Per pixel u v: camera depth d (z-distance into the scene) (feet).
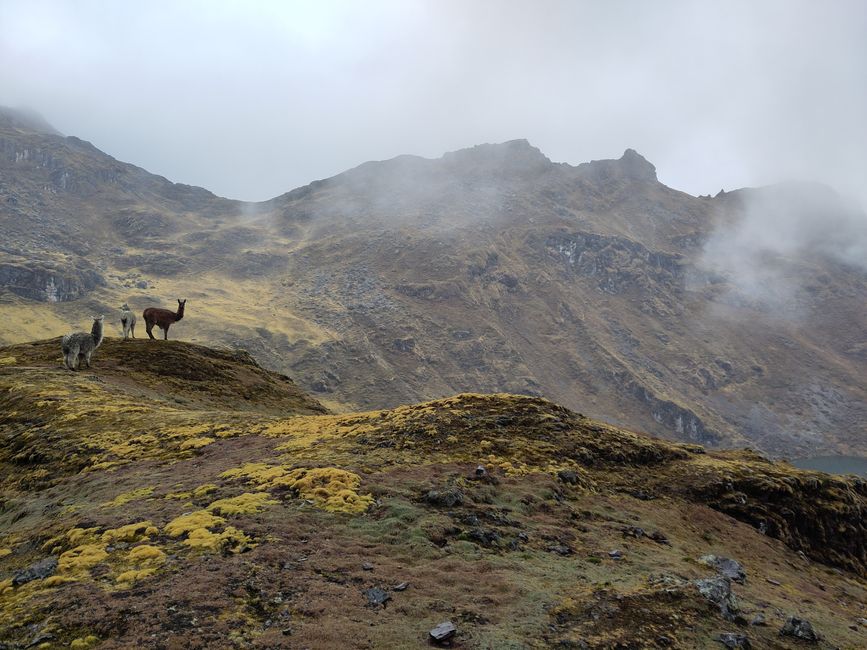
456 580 59.57
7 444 134.41
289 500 78.38
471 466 109.70
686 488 134.41
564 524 89.04
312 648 42.42
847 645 64.34
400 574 59.16
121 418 144.15
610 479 126.52
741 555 106.22
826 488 158.61
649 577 69.56
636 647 49.85
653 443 156.87
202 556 58.34
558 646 47.55
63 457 118.32
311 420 150.92
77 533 65.05
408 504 81.35
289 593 51.55
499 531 78.23
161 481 92.27
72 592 49.37
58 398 158.92
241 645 41.96
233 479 89.51
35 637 42.01
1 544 70.90
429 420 137.49
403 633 46.70
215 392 236.84
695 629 55.93
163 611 45.93
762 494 140.97
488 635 47.80
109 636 42.45
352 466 97.40
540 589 59.47
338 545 64.90
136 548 59.11
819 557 133.69
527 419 145.38
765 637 59.31
